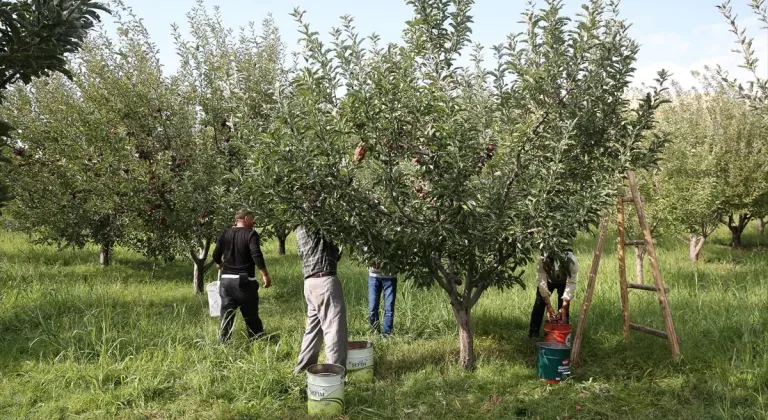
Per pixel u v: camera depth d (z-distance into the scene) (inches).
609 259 526.9
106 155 370.3
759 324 274.5
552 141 207.9
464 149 200.8
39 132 419.2
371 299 301.1
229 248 280.2
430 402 209.8
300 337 281.9
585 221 202.8
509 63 212.4
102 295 367.9
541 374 229.9
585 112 214.7
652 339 274.7
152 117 383.9
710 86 552.7
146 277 471.5
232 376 225.6
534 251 217.3
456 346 275.0
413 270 233.6
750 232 812.0
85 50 384.5
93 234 425.4
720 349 248.7
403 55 203.5
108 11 128.0
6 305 345.7
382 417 199.2
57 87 445.4
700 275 439.5
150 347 261.7
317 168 204.8
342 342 224.2
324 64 207.9
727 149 529.7
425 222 216.7
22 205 426.3
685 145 454.3
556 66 209.3
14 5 113.0
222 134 386.3
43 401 214.2
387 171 204.7
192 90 394.3
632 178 264.8
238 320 314.0
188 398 215.3
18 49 117.2
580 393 215.5
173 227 379.2
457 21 214.4
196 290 415.2
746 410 190.5
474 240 216.2
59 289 384.5
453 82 217.8
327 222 211.3
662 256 553.0
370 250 222.1
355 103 204.1
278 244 660.1
